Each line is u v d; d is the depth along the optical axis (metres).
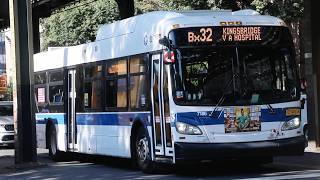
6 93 62.28
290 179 11.75
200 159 12.33
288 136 12.82
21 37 17.42
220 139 12.41
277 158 15.95
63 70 19.08
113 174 14.33
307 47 17.45
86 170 15.75
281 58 13.02
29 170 16.53
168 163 13.23
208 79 12.58
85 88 17.42
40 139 21.02
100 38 16.58
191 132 12.38
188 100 12.46
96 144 16.64
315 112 17.33
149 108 13.69
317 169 13.56
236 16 13.02
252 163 14.66
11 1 17.36
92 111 16.88
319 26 17.20
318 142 17.22
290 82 13.02
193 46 12.62
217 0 24.27
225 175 13.02
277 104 12.77
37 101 21.30
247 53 12.80
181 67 12.52
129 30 14.91
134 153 14.66
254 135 12.55
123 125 15.05
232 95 12.58
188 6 25.91
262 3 24.44
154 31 13.51
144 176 13.47
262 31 12.95
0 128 26.53
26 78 17.45
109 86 15.87
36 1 33.88
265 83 12.80
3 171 16.55
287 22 25.98
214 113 12.44
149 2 41.91
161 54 13.10
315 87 17.31
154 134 13.49
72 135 18.31
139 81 14.24
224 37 12.76
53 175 14.87
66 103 18.80
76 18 47.34
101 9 45.28
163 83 12.95
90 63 17.12
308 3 17.36
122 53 15.17
